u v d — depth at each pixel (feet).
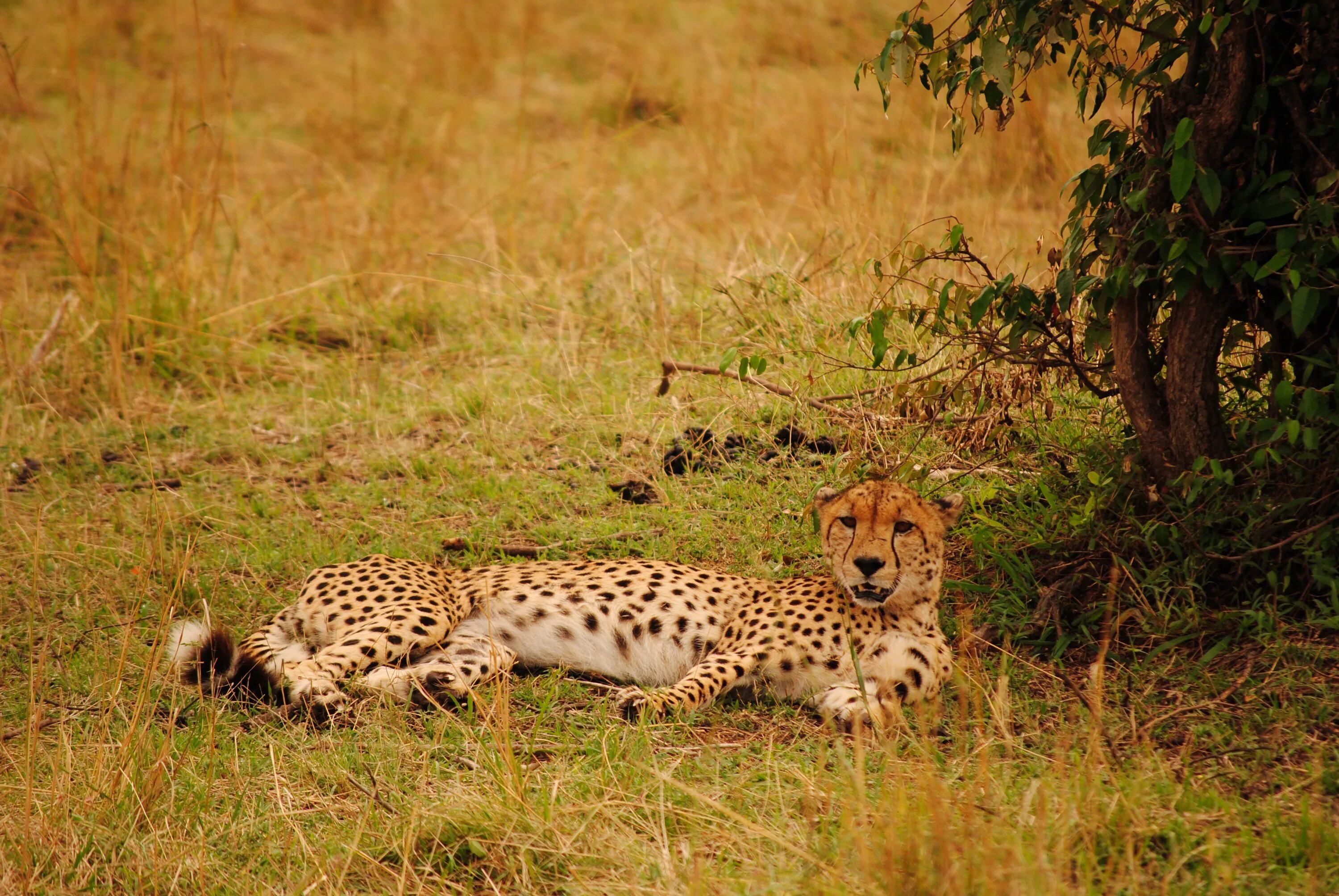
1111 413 32.30
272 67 82.23
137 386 45.73
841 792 21.30
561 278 50.70
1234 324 27.76
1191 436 26.66
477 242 57.98
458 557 33.94
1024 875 17.51
